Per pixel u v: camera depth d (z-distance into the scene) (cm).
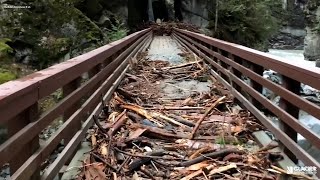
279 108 364
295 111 351
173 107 554
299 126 310
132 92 645
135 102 586
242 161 356
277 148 373
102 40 1389
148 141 405
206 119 491
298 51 4381
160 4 3941
